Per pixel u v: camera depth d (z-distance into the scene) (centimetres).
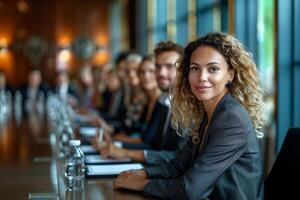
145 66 352
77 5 1220
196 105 184
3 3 1196
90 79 845
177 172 188
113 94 603
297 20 307
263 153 357
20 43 1204
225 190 157
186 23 656
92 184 192
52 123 506
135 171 187
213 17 520
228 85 172
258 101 174
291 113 314
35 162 262
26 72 1205
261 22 397
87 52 1219
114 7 1212
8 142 353
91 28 1223
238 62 167
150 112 357
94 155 251
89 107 782
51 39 1212
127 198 169
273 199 178
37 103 875
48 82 1207
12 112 702
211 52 166
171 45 277
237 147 157
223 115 160
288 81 312
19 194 187
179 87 187
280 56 312
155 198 167
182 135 206
